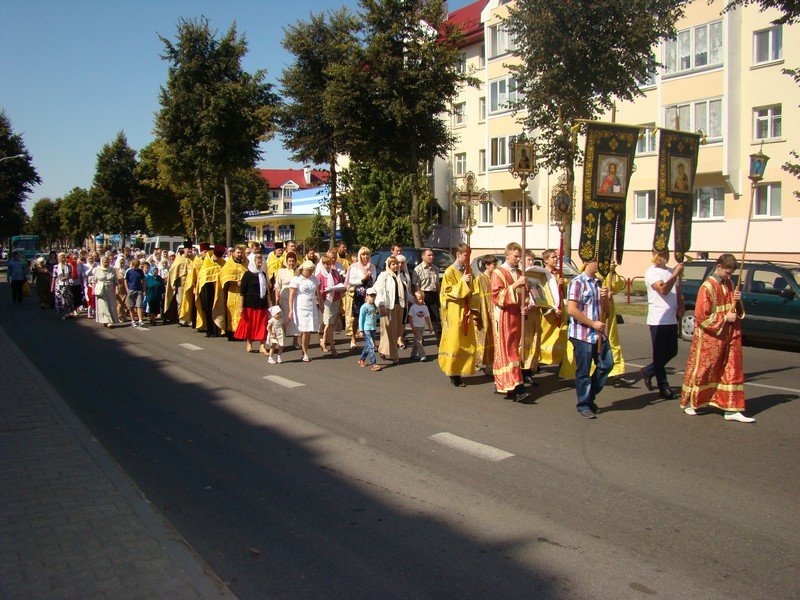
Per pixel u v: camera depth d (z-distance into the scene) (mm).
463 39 28531
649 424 7934
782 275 13672
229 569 4508
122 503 5367
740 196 29281
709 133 29781
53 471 6117
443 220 45688
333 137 30734
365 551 4758
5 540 4695
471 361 10156
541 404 9008
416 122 27688
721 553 4656
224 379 10961
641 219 32719
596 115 20359
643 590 4168
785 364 12141
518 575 4383
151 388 10266
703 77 29812
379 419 8328
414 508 5531
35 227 137125
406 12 27344
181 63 31172
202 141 30734
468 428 7859
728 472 6258
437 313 14945
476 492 5863
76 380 10891
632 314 20000
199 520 5328
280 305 13344
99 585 4078
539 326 10180
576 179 33688
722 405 8078
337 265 15812
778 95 27828
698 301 8125
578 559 4590
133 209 65750
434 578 4355
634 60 18891
